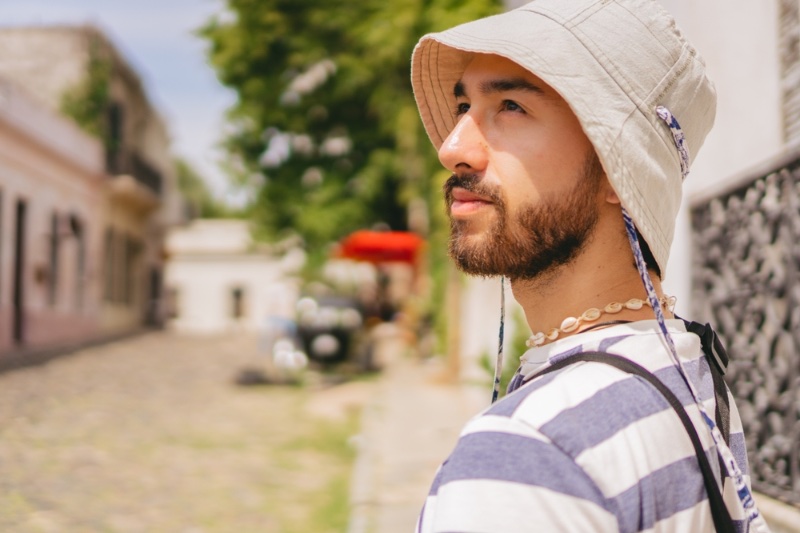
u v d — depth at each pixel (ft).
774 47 9.37
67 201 64.75
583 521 2.34
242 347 68.80
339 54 56.70
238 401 34.96
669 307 3.46
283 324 46.44
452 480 2.46
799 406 8.41
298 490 19.70
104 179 73.56
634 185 2.93
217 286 125.39
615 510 2.40
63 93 71.67
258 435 26.89
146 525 16.39
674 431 2.69
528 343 3.35
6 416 27.12
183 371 46.21
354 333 47.50
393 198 65.51
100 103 72.69
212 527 16.44
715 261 10.94
